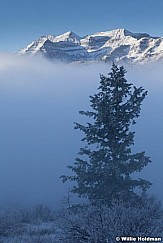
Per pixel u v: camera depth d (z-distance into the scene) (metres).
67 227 7.38
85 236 7.22
